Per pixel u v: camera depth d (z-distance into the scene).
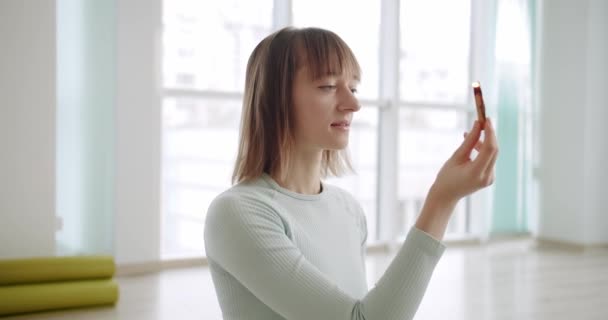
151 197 4.21
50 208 3.69
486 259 4.92
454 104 5.76
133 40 4.10
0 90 3.54
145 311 3.18
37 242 3.66
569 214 5.61
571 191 5.60
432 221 0.67
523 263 4.76
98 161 4.06
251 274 0.70
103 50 4.03
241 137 0.86
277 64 0.81
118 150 4.08
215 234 0.74
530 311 3.27
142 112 4.15
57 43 3.89
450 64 5.79
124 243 4.13
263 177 0.83
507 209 6.02
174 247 5.26
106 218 4.11
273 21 4.88
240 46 4.74
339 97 0.80
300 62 0.80
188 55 4.52
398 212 5.80
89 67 4.00
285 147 0.81
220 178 5.22
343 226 0.88
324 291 0.67
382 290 0.64
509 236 6.06
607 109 5.61
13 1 3.55
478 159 0.66
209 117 5.11
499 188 5.96
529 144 6.05
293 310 0.67
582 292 3.74
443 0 5.68
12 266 3.18
